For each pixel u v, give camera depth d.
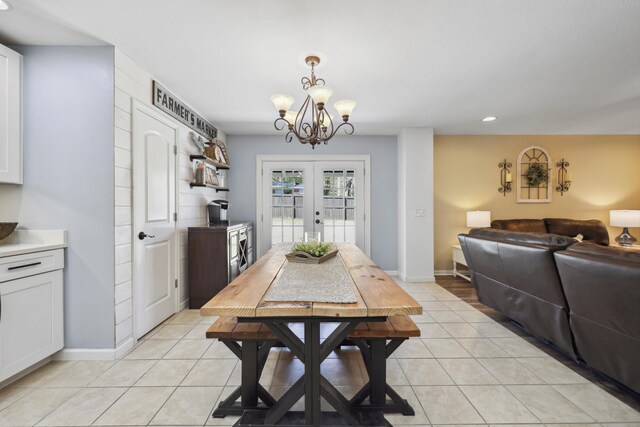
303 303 1.21
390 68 2.42
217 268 3.12
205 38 1.99
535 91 2.91
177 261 2.98
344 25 1.85
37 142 2.04
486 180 4.68
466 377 1.83
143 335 2.43
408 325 1.50
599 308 1.56
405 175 4.23
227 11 1.71
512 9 1.71
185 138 3.16
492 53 2.19
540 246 1.89
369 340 1.62
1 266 1.62
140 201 2.36
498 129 4.34
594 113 3.60
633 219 4.07
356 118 3.77
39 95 2.04
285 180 4.64
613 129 4.38
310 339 1.31
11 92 1.94
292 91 2.87
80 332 2.07
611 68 2.43
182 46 2.08
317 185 4.64
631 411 1.51
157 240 2.62
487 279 2.61
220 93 2.92
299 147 4.62
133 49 2.12
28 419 1.46
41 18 1.77
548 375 1.85
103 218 2.06
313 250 2.13
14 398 1.63
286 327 1.33
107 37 1.97
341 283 1.50
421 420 1.46
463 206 4.68
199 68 2.40
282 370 1.95
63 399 1.62
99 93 2.06
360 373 1.90
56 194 2.05
